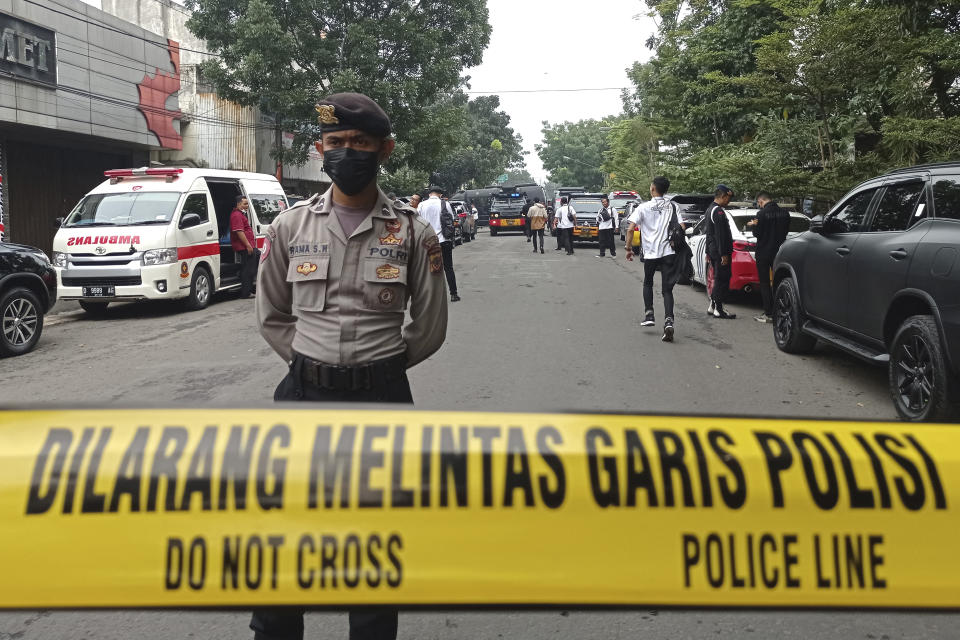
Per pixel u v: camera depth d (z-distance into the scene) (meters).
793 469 1.51
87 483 1.46
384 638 2.04
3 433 1.48
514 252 25.08
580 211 27.16
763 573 1.48
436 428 1.53
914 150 10.86
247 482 1.49
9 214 17.91
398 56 27.20
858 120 13.88
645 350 8.17
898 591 1.48
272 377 7.09
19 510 1.44
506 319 10.29
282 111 25.45
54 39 17.19
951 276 4.90
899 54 11.34
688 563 1.48
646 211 8.85
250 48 24.84
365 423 1.54
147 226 11.09
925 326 5.19
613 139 39.06
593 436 1.53
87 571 1.44
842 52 12.20
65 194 19.89
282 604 1.47
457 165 60.47
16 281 8.35
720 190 10.41
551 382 6.72
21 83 16.20
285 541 1.48
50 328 10.27
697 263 13.17
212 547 1.47
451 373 7.06
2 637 2.87
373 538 1.48
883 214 6.13
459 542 1.49
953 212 5.20
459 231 29.47
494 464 1.50
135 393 6.51
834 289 6.74
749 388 6.55
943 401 5.00
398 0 26.77
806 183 13.42
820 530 1.49
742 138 20.39
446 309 2.46
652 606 1.47
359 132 2.18
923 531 1.50
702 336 9.03
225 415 1.54
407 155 27.58
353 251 2.27
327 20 26.62
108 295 10.80
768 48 13.15
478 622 2.99
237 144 28.30
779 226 9.70
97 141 19.70
